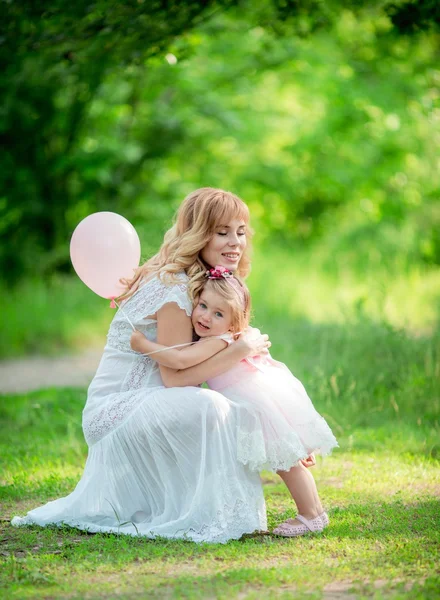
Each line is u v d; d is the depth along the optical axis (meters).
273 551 3.39
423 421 5.80
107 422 3.80
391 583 2.95
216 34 9.56
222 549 3.41
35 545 3.58
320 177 15.41
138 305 3.83
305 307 11.34
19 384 8.27
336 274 13.45
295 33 7.41
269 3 7.40
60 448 5.41
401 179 14.23
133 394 3.82
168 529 3.61
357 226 14.73
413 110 12.77
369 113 13.73
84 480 3.86
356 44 13.32
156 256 4.00
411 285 11.71
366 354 6.94
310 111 15.09
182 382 3.72
